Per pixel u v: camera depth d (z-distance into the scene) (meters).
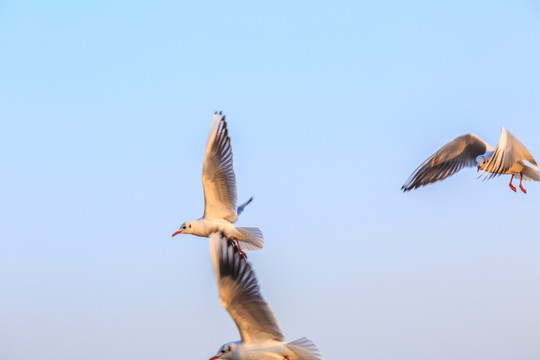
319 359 14.66
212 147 21.14
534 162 15.98
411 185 16.73
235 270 14.76
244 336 15.01
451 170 16.84
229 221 21.23
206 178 21.14
